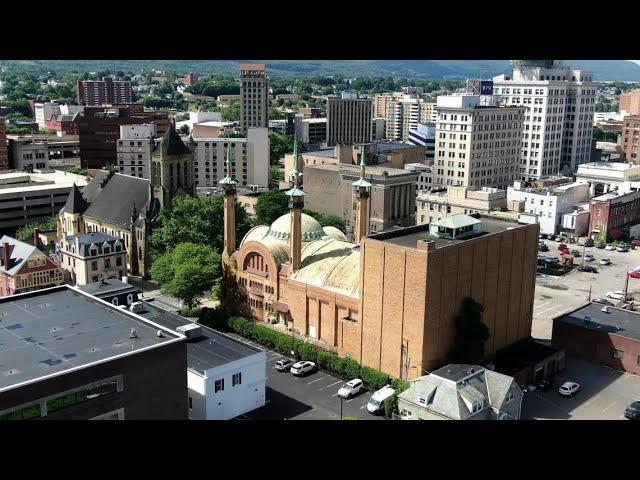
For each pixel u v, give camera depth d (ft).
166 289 422.41
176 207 490.49
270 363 352.69
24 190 644.69
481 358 323.98
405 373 315.17
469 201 608.60
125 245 513.04
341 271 362.33
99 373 213.87
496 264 343.05
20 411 197.57
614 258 598.75
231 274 418.31
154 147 515.91
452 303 318.24
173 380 236.02
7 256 432.25
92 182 583.17
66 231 563.48
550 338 400.67
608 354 358.43
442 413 269.03
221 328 399.65
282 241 400.88
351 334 340.39
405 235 341.62
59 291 288.92
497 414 275.39
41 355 223.30
